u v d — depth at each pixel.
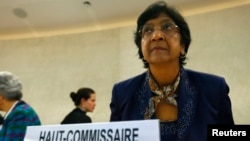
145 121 0.72
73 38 5.49
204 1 4.43
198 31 4.54
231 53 4.21
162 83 1.04
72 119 2.66
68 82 5.26
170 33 1.00
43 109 5.25
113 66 5.05
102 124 0.76
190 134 0.93
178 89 1.03
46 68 5.50
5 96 1.92
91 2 4.73
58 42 5.57
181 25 1.05
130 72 4.86
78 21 5.27
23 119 1.75
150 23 1.03
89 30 5.44
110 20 5.16
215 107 1.02
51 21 5.34
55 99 5.25
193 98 1.00
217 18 4.46
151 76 1.05
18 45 5.82
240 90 4.01
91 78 5.13
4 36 5.96
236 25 4.29
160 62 0.96
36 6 4.97
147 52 1.00
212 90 1.03
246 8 4.29
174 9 1.07
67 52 5.45
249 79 3.99
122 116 1.07
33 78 5.51
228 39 4.29
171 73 1.01
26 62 5.66
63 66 5.39
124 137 0.73
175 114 1.00
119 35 5.15
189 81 1.06
